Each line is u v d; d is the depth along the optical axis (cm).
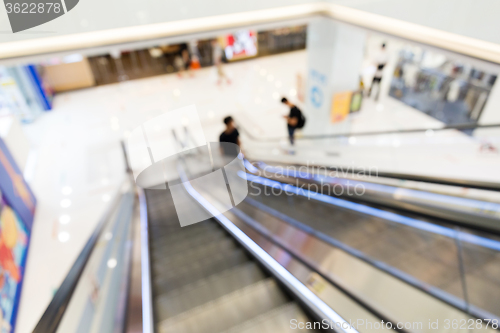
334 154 672
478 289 171
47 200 600
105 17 377
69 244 506
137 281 243
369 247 238
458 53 301
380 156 664
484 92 659
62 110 970
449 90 732
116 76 1219
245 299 215
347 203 308
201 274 271
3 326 359
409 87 833
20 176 545
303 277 212
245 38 1259
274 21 471
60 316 160
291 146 721
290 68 1178
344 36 561
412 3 338
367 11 407
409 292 175
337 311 179
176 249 337
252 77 1120
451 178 234
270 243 273
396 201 223
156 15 401
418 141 699
